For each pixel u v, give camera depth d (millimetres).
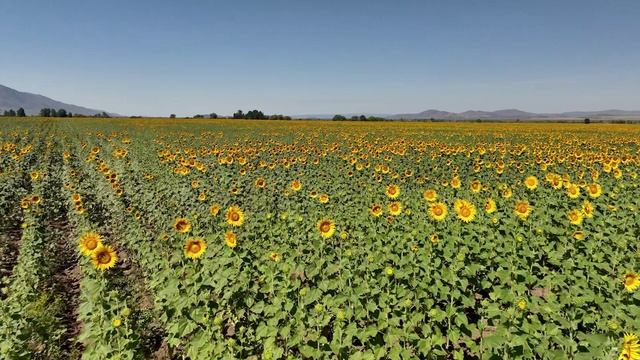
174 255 8414
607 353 4773
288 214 10852
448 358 6129
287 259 7898
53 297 8719
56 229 13398
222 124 69688
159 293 6891
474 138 40719
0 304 7152
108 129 53625
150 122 75000
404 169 20016
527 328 5047
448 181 16641
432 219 9969
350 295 6414
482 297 8008
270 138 40125
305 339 5711
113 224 12930
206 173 18531
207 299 6539
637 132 51250
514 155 24016
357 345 6207
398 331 5250
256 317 6422
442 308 6957
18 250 11914
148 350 6836
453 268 7238
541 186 15086
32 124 63344
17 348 6223
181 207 13008
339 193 13953
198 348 5723
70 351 7227
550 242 8961
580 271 6855
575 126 69000
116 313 6965
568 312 5656
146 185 15445
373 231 9523
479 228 9297
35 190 16266
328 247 8797
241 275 7016
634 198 12992
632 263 7613
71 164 24000
